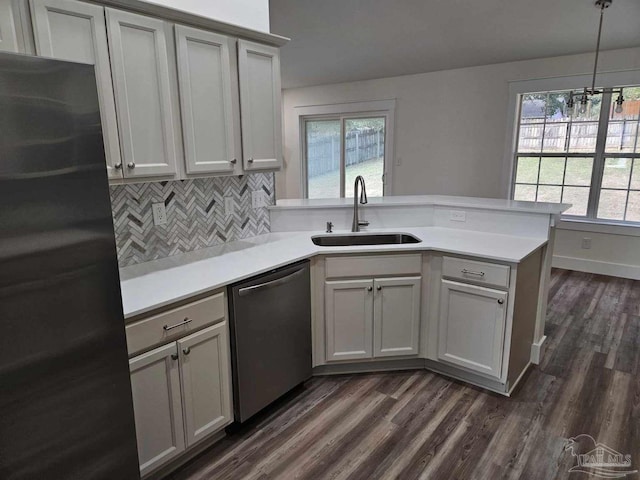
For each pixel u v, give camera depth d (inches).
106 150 68.9
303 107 272.2
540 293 111.0
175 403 72.4
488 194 213.6
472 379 104.2
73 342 48.4
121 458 56.1
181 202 94.9
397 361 110.8
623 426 87.7
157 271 83.2
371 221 124.0
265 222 118.9
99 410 52.4
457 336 102.0
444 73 215.2
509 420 90.1
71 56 63.3
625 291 167.9
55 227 45.2
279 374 92.3
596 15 135.6
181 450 74.5
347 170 268.5
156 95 74.9
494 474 75.4
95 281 49.8
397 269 102.7
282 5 133.4
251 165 93.9
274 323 89.0
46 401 46.7
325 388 103.0
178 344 71.5
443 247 100.5
